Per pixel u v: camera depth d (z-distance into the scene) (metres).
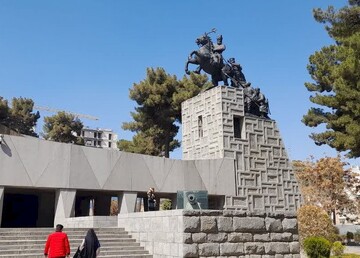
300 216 25.69
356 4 22.03
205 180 29.80
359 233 41.38
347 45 19.97
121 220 17.70
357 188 51.47
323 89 26.33
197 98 34.28
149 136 46.03
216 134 31.48
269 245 13.34
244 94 33.66
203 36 34.47
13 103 56.69
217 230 12.51
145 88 44.97
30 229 16.34
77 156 25.98
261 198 31.42
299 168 50.56
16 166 23.75
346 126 20.03
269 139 33.38
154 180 28.41
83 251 10.47
